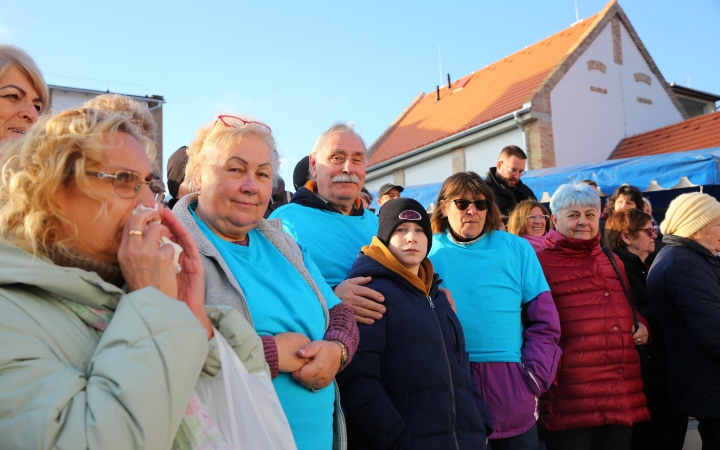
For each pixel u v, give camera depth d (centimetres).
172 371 110
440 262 310
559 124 1423
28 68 225
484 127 1470
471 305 296
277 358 168
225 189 188
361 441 225
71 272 117
